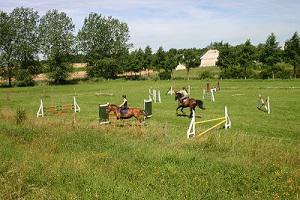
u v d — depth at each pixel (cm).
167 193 1218
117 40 11300
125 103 2814
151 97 4988
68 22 10019
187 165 1556
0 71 9344
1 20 9450
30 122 2786
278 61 8206
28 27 9781
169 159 1652
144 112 2789
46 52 9812
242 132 2386
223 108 3762
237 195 1242
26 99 5447
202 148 1945
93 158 1634
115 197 1155
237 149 1900
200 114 3397
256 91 5400
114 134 2333
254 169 1505
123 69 10662
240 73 8256
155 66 10338
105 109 2788
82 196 1176
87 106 4269
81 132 2302
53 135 2192
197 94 5347
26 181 1317
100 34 11025
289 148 1908
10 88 8419
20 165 1459
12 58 9262
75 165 1491
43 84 9581
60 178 1341
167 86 7106
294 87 5744
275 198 1188
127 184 1288
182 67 15938
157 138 2195
